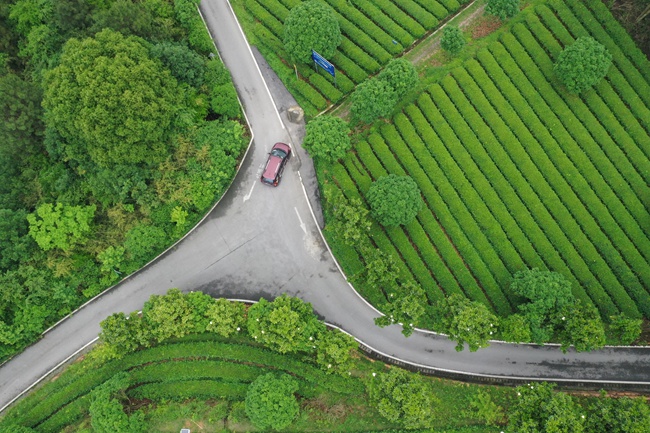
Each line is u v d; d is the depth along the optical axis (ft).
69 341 193.06
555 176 200.03
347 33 220.43
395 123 208.64
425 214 198.18
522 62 212.84
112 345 174.91
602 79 209.26
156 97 180.24
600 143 203.62
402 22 220.84
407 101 211.41
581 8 217.36
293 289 195.21
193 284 197.06
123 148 177.78
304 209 202.90
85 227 188.85
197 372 184.14
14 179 199.00
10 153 194.70
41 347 192.44
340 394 180.34
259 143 209.77
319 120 192.95
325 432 175.42
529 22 217.56
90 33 196.13
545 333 173.58
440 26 222.07
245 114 213.25
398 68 193.36
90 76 171.12
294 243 199.93
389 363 187.11
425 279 192.03
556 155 202.28
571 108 207.72
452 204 198.29
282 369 183.73
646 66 209.77
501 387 181.27
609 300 186.70
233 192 205.05
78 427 178.09
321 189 204.03
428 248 194.49
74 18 194.80
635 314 185.26
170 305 174.19
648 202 196.03
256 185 205.46
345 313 192.24
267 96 215.51
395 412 163.12
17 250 185.88
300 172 206.18
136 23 191.31
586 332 167.32
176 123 191.52
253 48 222.69
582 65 193.06
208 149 194.70
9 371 189.88
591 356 185.88
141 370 184.75
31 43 200.95
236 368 184.34
